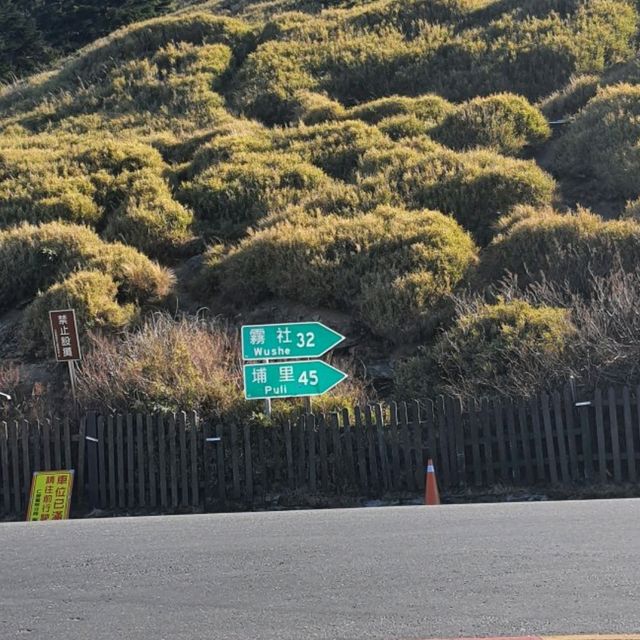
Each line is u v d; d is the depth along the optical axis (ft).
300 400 37.14
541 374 34.78
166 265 58.03
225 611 17.15
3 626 16.74
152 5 164.25
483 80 86.84
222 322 48.26
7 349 48.03
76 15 163.73
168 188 67.46
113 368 39.68
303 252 48.67
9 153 75.10
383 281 45.65
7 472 34.86
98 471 34.81
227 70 101.86
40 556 22.43
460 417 33.22
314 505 33.24
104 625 16.61
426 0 106.73
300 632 15.78
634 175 57.72
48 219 61.87
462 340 38.52
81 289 47.60
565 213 55.83
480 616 16.29
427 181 58.85
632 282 40.37
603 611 16.39
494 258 48.29
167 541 23.93
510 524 24.18
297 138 74.59
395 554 21.01
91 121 93.04
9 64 144.36
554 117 76.74
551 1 98.99
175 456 34.45
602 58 86.43
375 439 33.88
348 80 92.32
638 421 32.22
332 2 121.39
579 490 31.89
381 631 15.67
